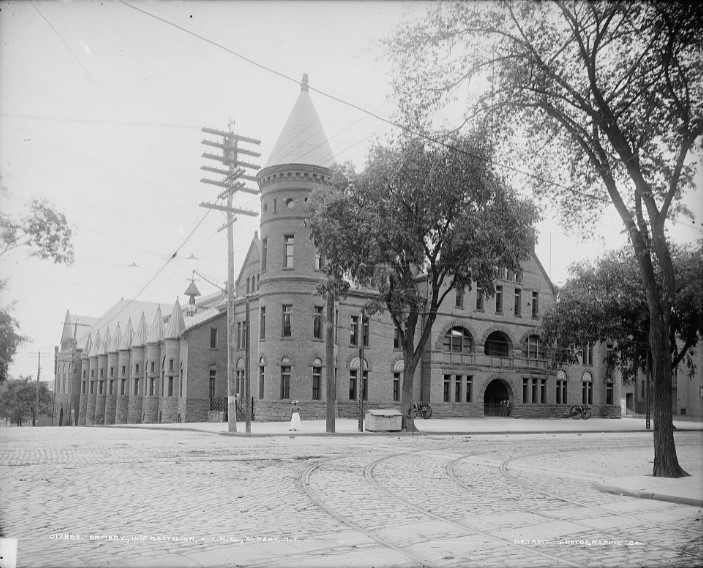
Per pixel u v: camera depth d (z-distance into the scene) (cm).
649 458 1958
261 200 4438
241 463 1527
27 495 1012
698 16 1299
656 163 1477
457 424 3966
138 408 6259
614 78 1521
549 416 5431
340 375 4391
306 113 4353
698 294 2316
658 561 713
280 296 4231
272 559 676
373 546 741
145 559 665
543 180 1689
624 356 4541
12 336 2288
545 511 988
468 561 691
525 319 5372
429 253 3080
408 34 1523
